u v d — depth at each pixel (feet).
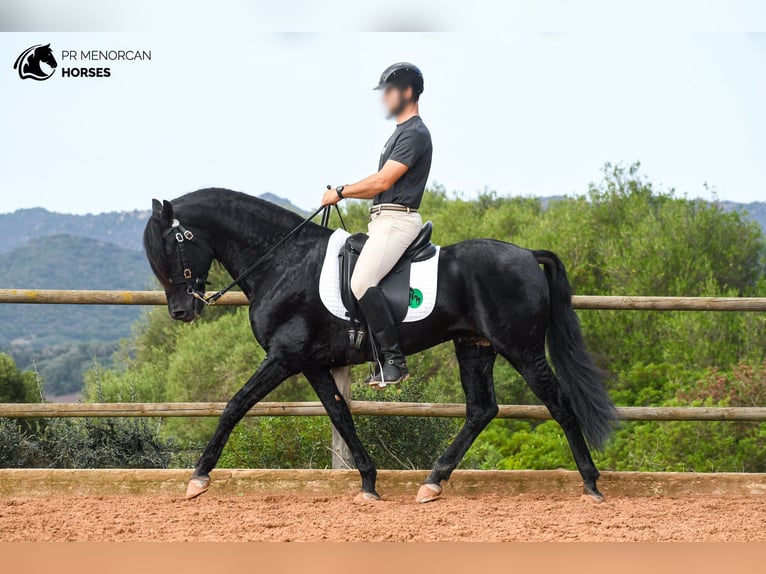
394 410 33.40
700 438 73.61
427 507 29.66
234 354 128.06
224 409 32.24
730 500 31.53
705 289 114.62
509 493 32.48
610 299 33.42
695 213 130.72
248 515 28.27
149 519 27.63
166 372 145.79
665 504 30.63
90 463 42.65
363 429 41.01
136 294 32.42
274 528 26.48
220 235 29.71
